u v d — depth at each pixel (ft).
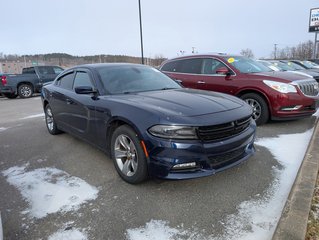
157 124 9.71
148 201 9.89
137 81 14.26
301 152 14.06
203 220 8.74
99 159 14.01
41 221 8.96
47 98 18.45
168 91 13.46
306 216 8.27
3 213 9.46
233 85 20.16
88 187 11.09
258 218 8.77
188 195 10.19
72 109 15.06
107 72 14.26
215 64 21.80
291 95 18.04
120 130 11.17
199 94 12.73
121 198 10.16
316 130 16.76
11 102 42.09
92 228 8.54
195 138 9.51
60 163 13.67
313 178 10.58
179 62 24.26
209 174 9.75
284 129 18.29
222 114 10.28
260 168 12.21
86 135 14.12
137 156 10.46
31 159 14.37
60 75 18.08
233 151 10.40
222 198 9.93
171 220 8.80
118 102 11.56
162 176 9.80
